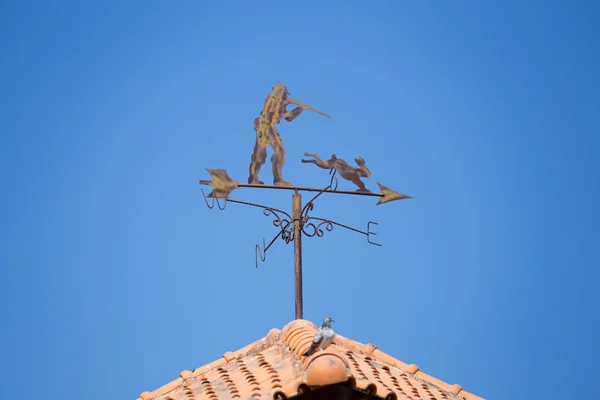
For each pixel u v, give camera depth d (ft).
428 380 125.29
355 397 96.94
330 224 119.14
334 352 95.76
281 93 122.83
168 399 116.47
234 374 117.08
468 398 124.06
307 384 93.50
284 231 118.93
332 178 121.70
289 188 119.44
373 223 120.67
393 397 96.17
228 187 118.11
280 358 113.70
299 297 116.67
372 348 127.34
